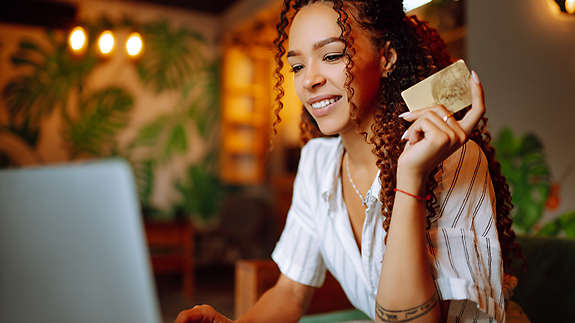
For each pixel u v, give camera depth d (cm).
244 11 506
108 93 509
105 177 38
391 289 69
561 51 214
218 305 354
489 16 252
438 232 77
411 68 86
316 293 154
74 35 319
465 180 79
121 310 38
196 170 556
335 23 82
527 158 228
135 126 524
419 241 68
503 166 238
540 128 223
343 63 83
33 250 38
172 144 544
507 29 242
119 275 38
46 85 481
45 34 479
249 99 568
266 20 488
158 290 402
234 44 544
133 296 38
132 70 523
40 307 37
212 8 543
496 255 77
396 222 69
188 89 553
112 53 511
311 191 108
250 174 567
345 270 101
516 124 236
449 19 273
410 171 68
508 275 97
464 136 66
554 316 112
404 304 68
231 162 558
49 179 38
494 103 249
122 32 517
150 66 532
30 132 476
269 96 565
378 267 90
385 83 87
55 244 38
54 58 484
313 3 86
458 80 69
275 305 107
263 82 570
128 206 38
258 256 494
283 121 538
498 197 95
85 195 38
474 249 76
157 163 536
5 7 380
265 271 150
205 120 562
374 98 87
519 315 93
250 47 548
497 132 246
